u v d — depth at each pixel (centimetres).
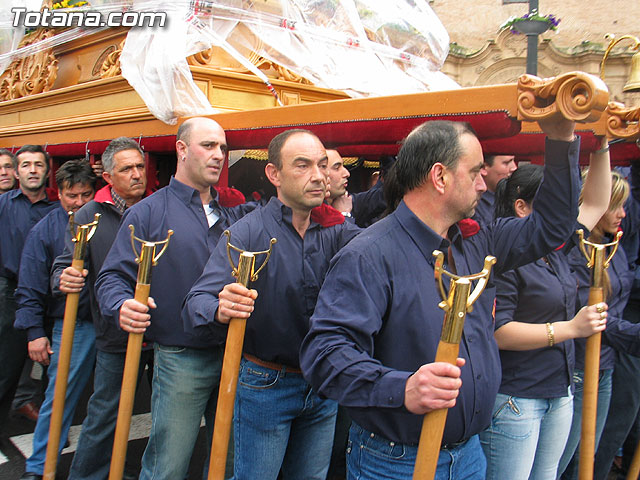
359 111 232
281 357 226
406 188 167
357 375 143
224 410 191
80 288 257
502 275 221
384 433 160
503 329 216
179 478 250
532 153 291
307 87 383
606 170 225
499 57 1537
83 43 423
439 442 133
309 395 231
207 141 261
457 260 179
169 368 248
